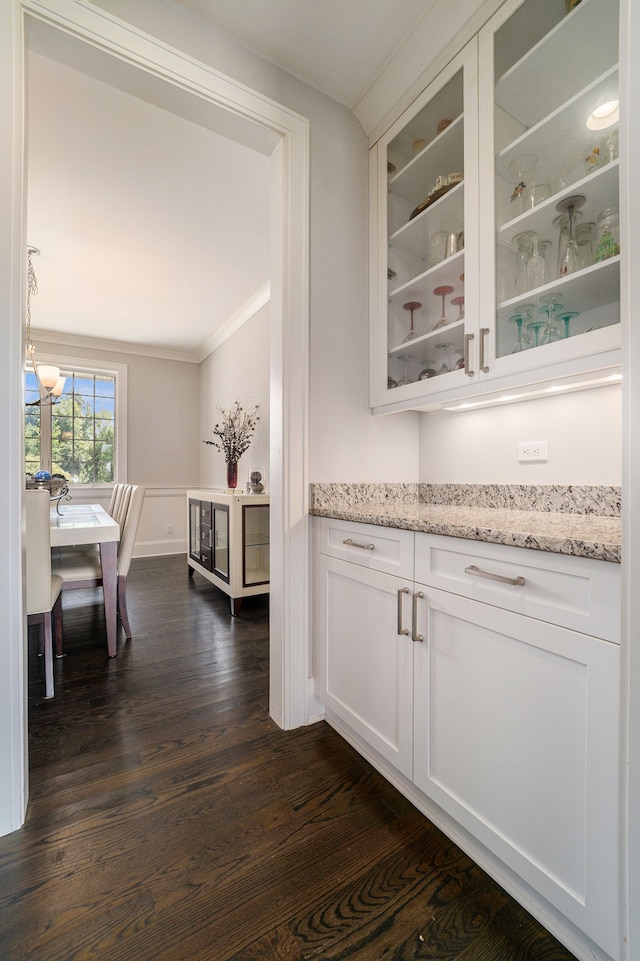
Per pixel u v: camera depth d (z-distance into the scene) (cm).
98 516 281
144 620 284
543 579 86
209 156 205
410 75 153
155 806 122
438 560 111
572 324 124
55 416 461
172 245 285
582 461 138
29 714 170
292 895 96
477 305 135
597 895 76
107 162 209
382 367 174
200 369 535
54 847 108
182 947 85
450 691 107
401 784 129
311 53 151
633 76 66
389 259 173
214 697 184
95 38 122
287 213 158
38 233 270
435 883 100
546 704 85
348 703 146
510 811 92
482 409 170
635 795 66
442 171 162
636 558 66
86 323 427
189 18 137
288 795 127
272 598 168
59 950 84
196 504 386
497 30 127
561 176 127
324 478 168
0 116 109
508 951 85
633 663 66
